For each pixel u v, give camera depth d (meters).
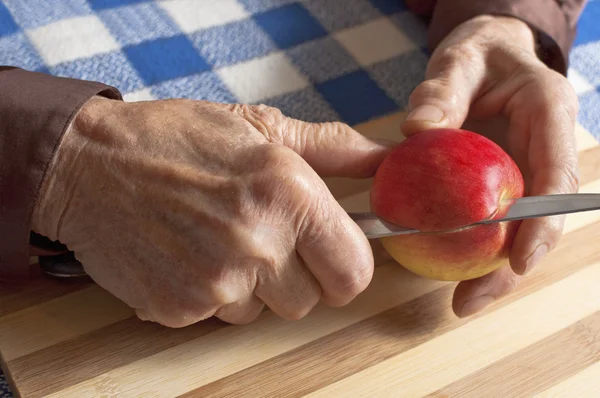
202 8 0.70
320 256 0.49
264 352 0.52
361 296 0.54
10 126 0.49
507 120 0.59
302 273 0.50
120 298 0.51
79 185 0.49
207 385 0.50
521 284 0.55
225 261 0.48
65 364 0.50
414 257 0.51
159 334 0.52
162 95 0.64
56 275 0.52
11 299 0.52
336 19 0.70
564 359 0.52
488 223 0.50
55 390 0.49
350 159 0.54
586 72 0.69
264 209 0.48
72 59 0.65
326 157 0.54
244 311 0.51
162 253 0.49
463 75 0.58
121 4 0.69
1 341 0.51
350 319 0.53
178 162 0.49
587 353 0.52
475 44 0.60
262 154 0.48
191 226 0.48
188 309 0.49
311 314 0.53
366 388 0.51
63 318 0.52
